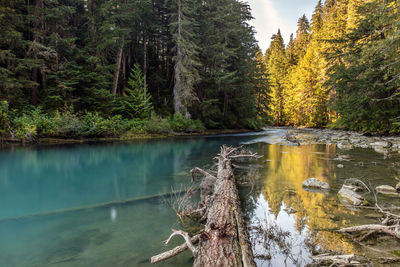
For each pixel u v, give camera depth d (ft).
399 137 49.08
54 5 56.85
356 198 14.10
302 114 128.36
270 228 10.59
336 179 19.72
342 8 100.68
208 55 82.69
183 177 21.77
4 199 15.37
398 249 8.61
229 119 90.02
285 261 8.05
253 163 27.61
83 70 59.16
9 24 43.88
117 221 11.77
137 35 79.20
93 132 51.34
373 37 51.75
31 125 41.57
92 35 61.82
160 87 86.07
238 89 87.86
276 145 46.57
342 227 10.65
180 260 8.27
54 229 10.81
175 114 71.31
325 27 118.93
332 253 8.44
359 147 41.63
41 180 20.66
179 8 70.74
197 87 83.56
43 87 53.57
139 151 38.63
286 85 152.25
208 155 35.06
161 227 11.05
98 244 9.40
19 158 30.27
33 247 9.17
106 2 61.05
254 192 16.57
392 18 38.81
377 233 9.87
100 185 18.98
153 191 17.24
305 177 20.71
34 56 49.24
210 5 83.46
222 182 14.76
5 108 40.91
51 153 34.37
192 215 12.32
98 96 59.41
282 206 13.67
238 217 10.28
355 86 52.49
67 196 16.03
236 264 6.57
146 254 8.67
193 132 75.87
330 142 50.78
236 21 89.56
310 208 13.23
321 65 104.63
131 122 61.62
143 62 83.87
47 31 54.49
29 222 11.64
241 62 88.99
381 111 49.62
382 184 18.01
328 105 63.57
